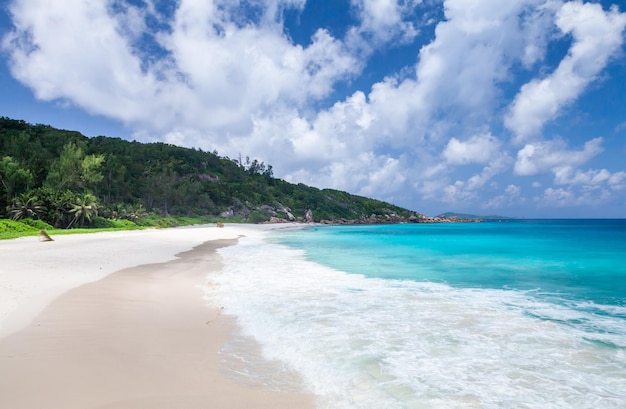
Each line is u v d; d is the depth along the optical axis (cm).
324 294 1176
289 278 1471
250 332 805
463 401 516
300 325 851
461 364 638
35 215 4828
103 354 640
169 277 1446
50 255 1900
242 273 1588
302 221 12788
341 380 579
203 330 810
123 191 9031
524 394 536
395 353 686
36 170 6175
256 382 570
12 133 8906
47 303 918
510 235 5119
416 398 523
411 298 1131
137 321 843
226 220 10331
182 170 12206
